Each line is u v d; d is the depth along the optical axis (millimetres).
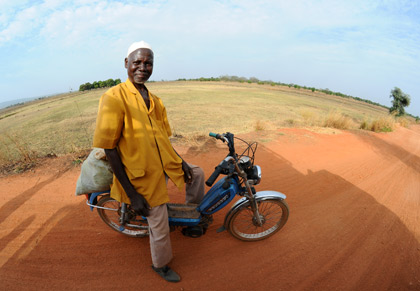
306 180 5008
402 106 26406
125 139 1991
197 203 2973
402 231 3467
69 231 3061
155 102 2352
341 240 3191
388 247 3104
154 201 2168
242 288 2389
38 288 2301
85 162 2459
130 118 1984
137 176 2031
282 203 2926
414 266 2791
